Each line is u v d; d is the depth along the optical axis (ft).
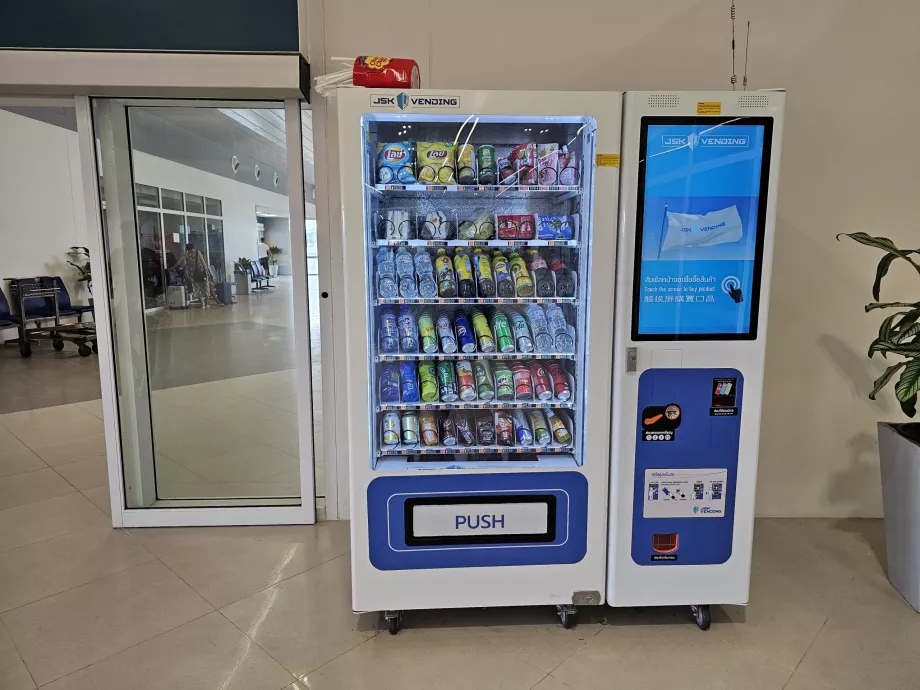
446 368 6.67
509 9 8.36
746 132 5.91
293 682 5.83
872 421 9.28
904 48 8.47
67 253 27.86
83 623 6.74
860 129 8.64
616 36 8.45
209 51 7.74
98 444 13.19
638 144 5.85
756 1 8.39
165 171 9.05
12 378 19.99
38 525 9.28
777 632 6.64
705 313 6.19
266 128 8.71
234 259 9.44
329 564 8.07
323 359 8.99
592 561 6.57
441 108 5.82
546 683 5.83
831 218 8.82
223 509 9.24
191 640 6.45
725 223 6.05
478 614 7.01
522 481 6.38
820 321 9.04
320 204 8.65
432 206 7.13
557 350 6.56
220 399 10.34
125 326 9.14
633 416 6.30
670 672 5.99
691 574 6.61
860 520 9.45
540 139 6.88
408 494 6.31
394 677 5.91
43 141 26.43
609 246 6.02
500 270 6.53
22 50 7.47
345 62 8.20
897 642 6.44
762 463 9.43
